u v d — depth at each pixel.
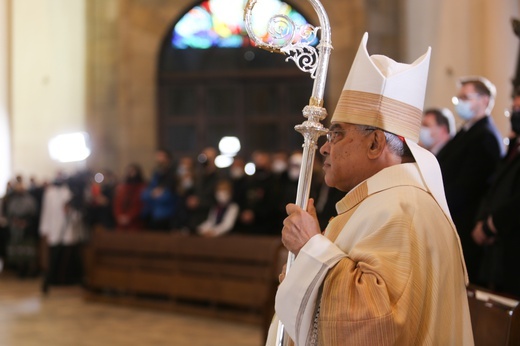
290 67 14.30
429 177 1.96
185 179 9.27
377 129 1.95
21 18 14.10
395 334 1.71
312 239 1.89
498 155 4.39
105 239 9.12
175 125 14.53
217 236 7.98
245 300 7.64
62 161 14.10
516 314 2.19
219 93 14.50
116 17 14.36
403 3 12.49
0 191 13.59
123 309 8.65
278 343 2.07
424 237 1.85
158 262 8.61
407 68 1.98
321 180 7.11
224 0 14.44
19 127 13.95
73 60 14.43
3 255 12.37
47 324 7.70
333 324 1.75
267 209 8.02
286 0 13.55
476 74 7.45
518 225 3.79
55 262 10.49
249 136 14.39
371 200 1.94
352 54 13.26
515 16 7.14
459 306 1.91
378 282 1.75
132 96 14.27
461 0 7.53
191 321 7.84
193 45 14.51
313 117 2.04
